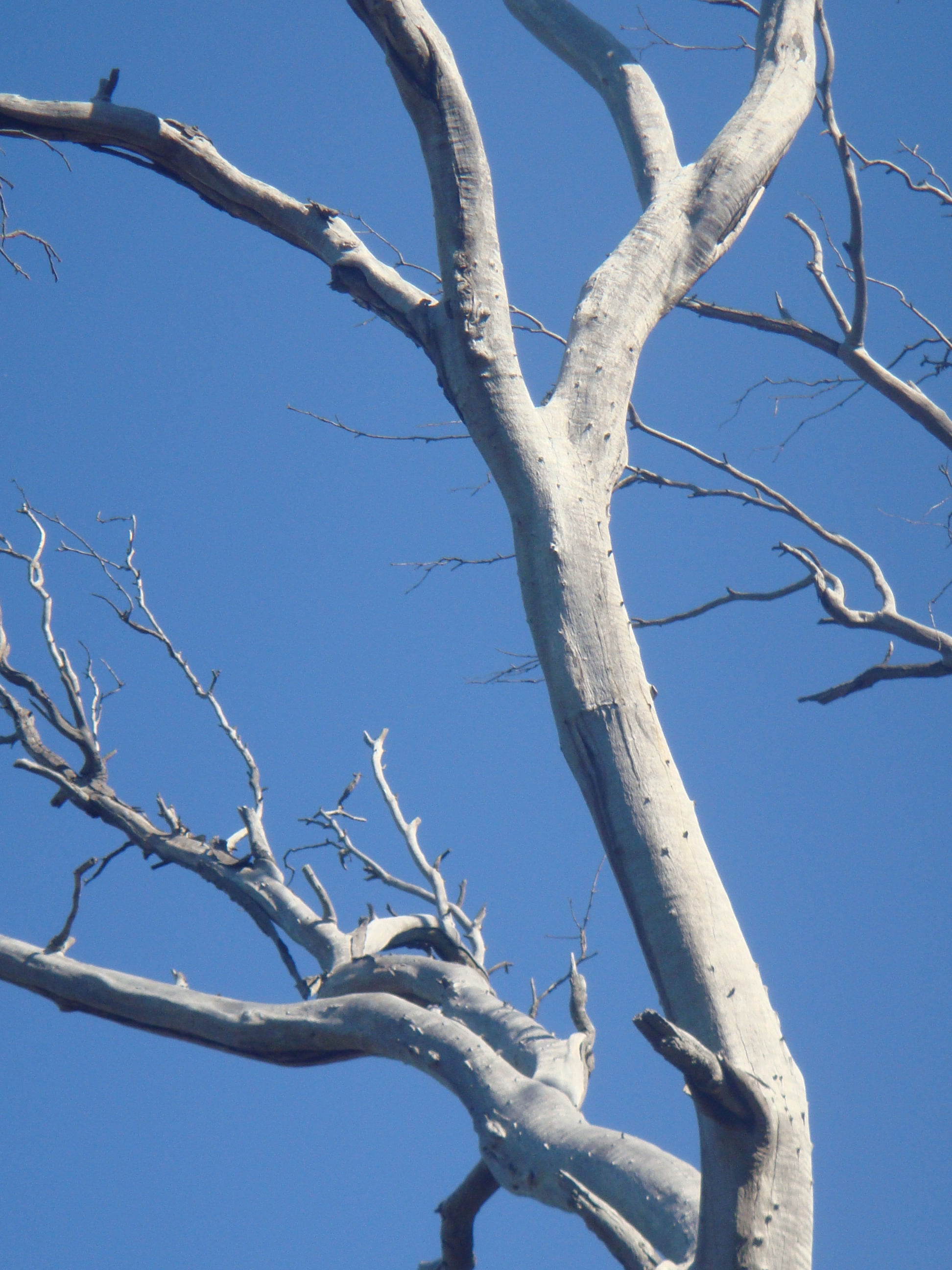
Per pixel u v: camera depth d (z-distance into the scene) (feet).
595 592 46.65
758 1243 34.53
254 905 76.23
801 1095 36.91
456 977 62.23
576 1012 58.70
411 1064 52.85
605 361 54.19
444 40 52.26
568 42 79.92
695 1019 38.34
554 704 44.93
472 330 52.24
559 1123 45.96
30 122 61.46
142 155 64.03
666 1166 41.65
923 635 87.25
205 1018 58.03
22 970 62.64
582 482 49.80
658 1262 38.22
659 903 40.24
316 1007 56.29
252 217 63.98
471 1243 59.67
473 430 51.26
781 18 72.79
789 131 66.28
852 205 87.97
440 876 78.38
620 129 73.67
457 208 53.42
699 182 62.39
